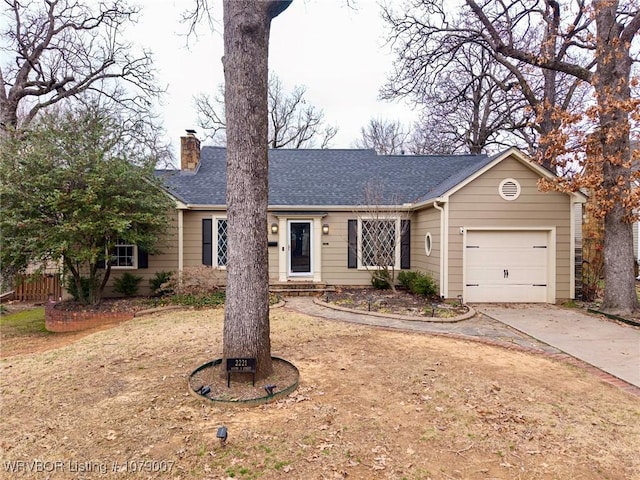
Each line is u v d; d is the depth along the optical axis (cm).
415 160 1513
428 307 900
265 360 443
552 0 1174
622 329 716
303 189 1277
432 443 319
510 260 981
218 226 1173
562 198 967
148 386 437
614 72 824
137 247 1097
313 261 1210
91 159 825
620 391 431
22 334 816
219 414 366
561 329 715
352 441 320
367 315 831
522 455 303
